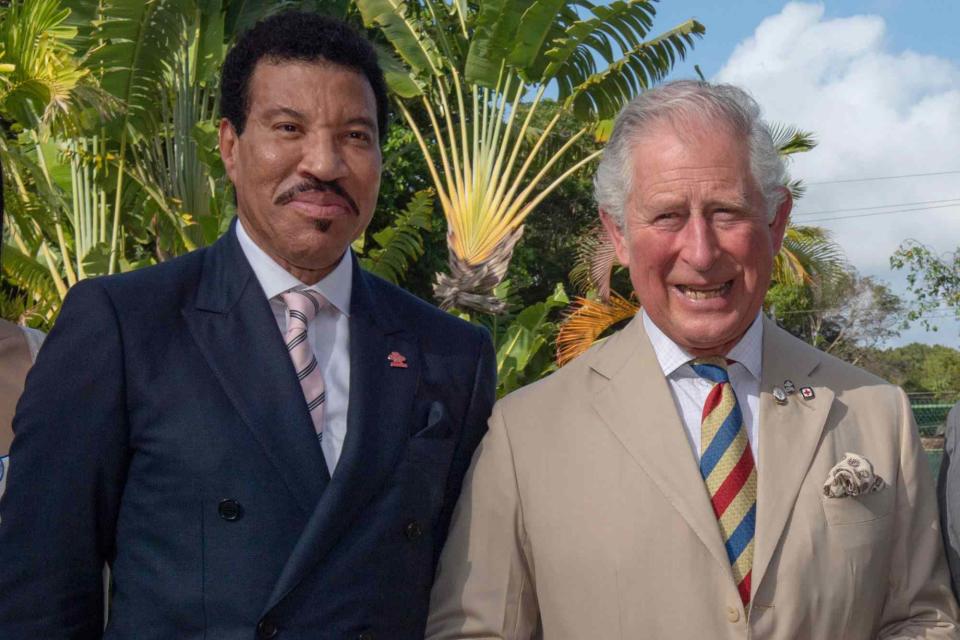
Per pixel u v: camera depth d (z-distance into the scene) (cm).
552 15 1012
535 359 1226
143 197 909
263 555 221
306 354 242
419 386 256
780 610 224
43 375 226
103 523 229
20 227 844
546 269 2039
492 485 253
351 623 226
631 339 261
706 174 231
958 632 234
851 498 233
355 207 245
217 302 242
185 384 229
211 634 217
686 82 246
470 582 249
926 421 1427
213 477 223
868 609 232
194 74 923
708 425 243
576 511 240
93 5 784
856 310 3569
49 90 669
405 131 1402
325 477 231
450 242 1030
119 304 233
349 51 246
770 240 241
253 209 243
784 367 251
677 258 236
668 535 231
